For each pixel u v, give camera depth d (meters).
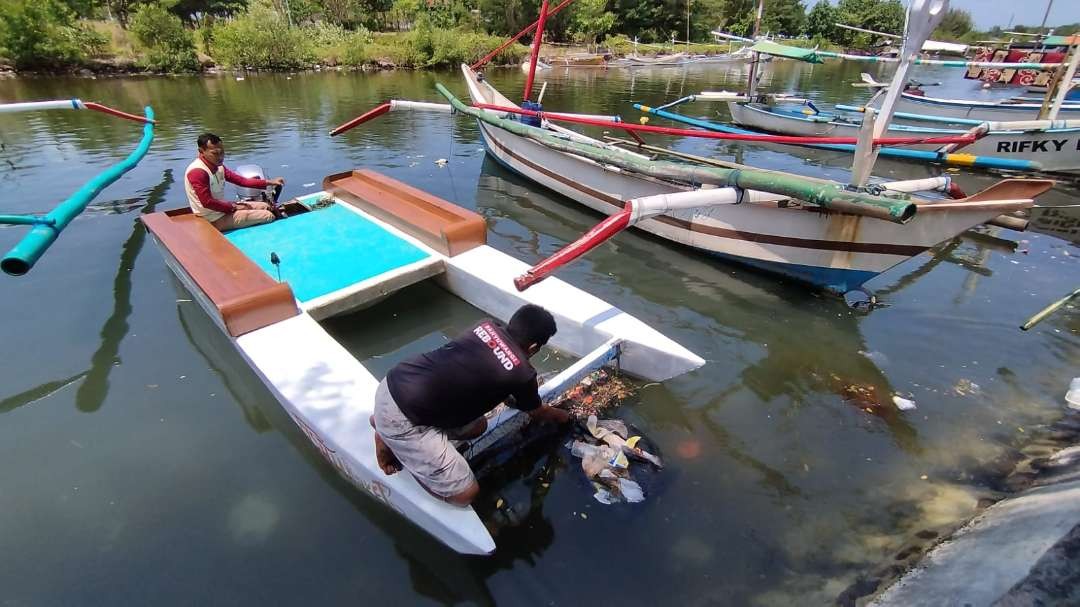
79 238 6.29
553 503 2.98
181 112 13.38
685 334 4.68
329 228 5.64
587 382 3.91
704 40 47.69
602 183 6.91
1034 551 2.30
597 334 4.13
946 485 3.13
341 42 27.58
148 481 3.14
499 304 4.78
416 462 2.55
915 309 5.04
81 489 3.08
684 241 6.20
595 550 2.74
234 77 21.80
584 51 36.56
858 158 4.61
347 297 4.41
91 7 24.31
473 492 2.70
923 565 2.54
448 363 2.50
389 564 2.68
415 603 2.50
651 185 6.29
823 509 2.99
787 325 4.81
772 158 11.04
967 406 3.78
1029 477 3.09
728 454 3.37
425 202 5.68
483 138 9.53
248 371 4.11
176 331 4.58
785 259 5.34
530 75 8.73
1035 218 7.33
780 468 3.26
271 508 2.98
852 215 4.71
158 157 9.37
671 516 2.93
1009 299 5.18
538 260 6.07
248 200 6.30
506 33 37.75
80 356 4.23
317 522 2.90
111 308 4.89
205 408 3.73
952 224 4.45
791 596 2.51
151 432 3.51
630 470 3.20
